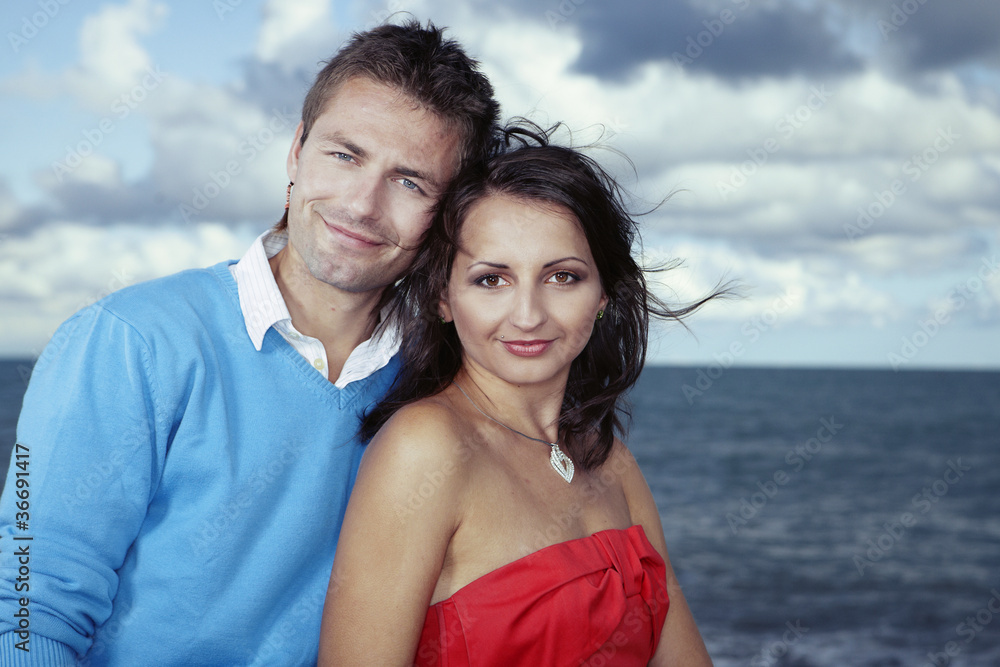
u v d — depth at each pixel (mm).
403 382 1893
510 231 1666
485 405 1803
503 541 1636
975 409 55594
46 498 1583
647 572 1799
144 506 1713
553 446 1881
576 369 2123
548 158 1747
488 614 1556
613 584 1668
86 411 1623
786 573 14391
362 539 1546
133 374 1666
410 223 1888
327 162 1844
